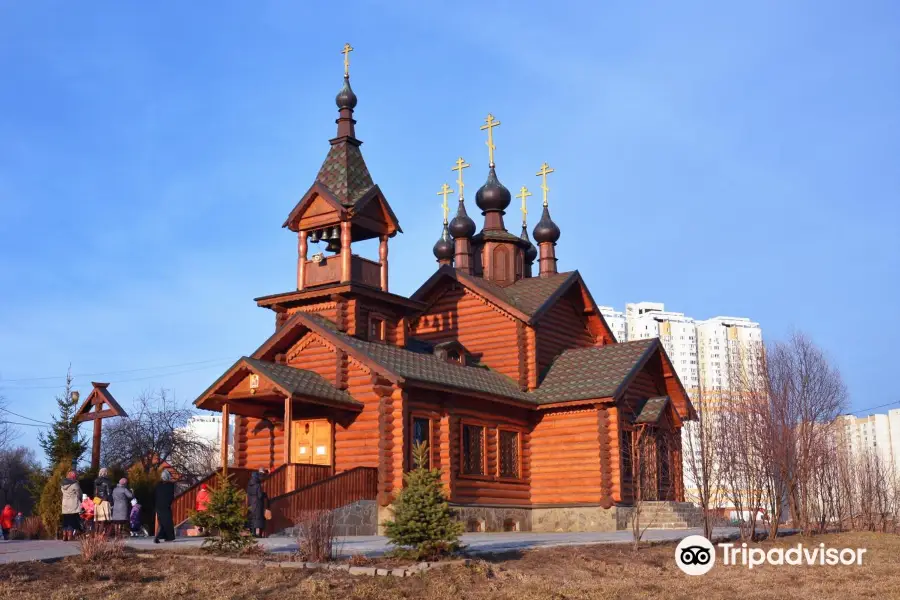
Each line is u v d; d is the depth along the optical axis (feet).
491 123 147.64
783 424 108.58
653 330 444.14
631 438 120.88
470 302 130.72
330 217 111.55
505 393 115.34
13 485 241.14
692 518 118.73
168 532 80.79
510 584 64.95
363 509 96.58
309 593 59.00
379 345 110.73
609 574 73.15
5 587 57.88
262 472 93.56
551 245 150.92
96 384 110.52
